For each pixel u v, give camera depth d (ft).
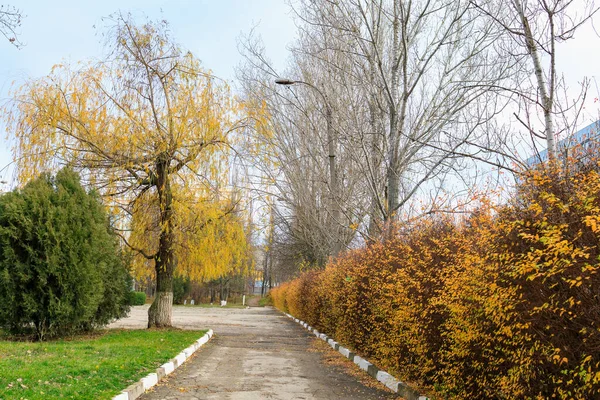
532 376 15.79
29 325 44.16
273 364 39.19
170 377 31.55
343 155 67.72
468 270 19.62
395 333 30.63
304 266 112.57
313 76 68.39
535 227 15.38
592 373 12.59
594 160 15.52
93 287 44.27
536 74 22.82
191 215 52.47
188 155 51.65
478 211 22.61
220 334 64.49
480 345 19.92
